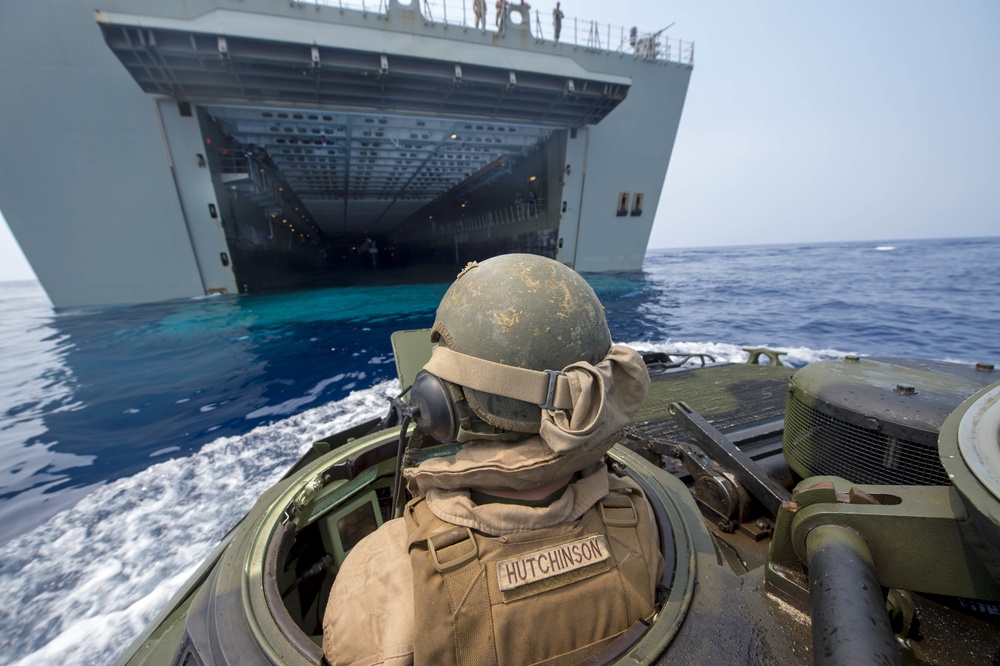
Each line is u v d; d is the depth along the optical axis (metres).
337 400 10.45
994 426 1.12
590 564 1.14
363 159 31.31
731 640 1.23
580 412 1.02
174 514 6.14
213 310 21.77
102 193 19.92
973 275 33.75
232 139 24.70
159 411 10.20
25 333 18.12
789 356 13.57
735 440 3.67
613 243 31.59
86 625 4.31
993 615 1.60
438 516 1.15
